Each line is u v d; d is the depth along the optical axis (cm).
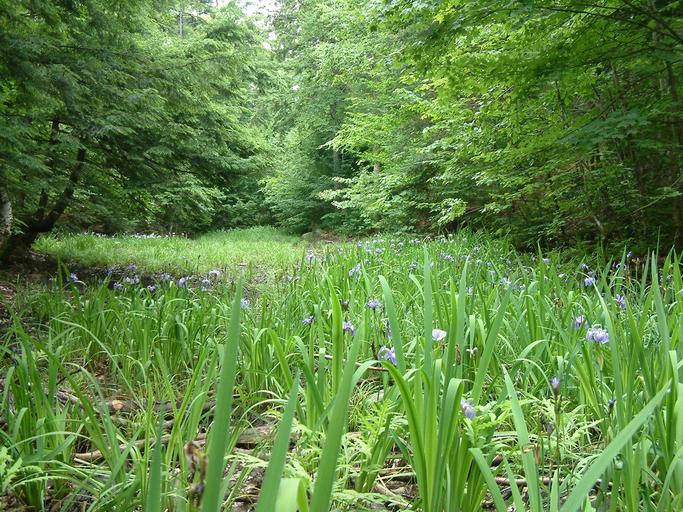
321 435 201
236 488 178
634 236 720
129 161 917
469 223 1173
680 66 616
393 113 1098
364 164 2312
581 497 110
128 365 321
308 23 2230
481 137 785
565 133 663
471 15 568
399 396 224
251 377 301
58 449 184
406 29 637
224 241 1920
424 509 152
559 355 274
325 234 2275
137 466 172
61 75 622
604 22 587
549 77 607
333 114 2311
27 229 950
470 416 164
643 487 160
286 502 90
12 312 284
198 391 243
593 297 359
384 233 1457
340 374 235
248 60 980
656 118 616
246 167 1014
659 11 582
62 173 890
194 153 954
